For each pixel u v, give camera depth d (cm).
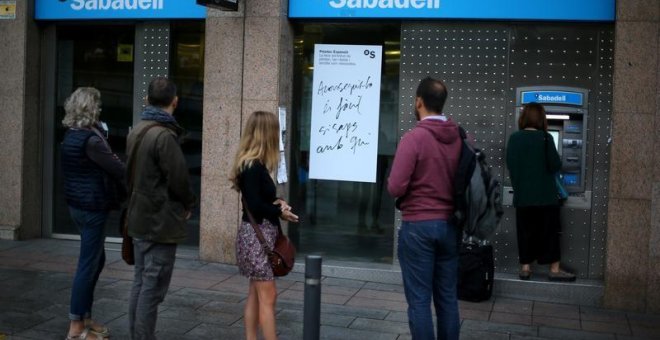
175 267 830
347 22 829
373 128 831
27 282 750
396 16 797
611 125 752
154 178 516
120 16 889
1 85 934
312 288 475
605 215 772
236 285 766
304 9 821
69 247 918
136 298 532
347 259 854
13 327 610
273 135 531
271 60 817
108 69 934
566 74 775
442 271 517
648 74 707
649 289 719
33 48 937
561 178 776
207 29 836
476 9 777
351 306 709
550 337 635
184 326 630
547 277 777
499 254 795
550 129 781
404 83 811
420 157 502
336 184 852
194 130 900
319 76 841
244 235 529
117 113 933
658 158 710
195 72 894
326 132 844
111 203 570
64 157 561
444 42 799
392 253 839
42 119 958
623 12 710
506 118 789
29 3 926
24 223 946
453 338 517
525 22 779
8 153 938
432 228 502
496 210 513
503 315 696
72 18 910
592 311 722
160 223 516
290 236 864
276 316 666
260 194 525
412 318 507
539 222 757
